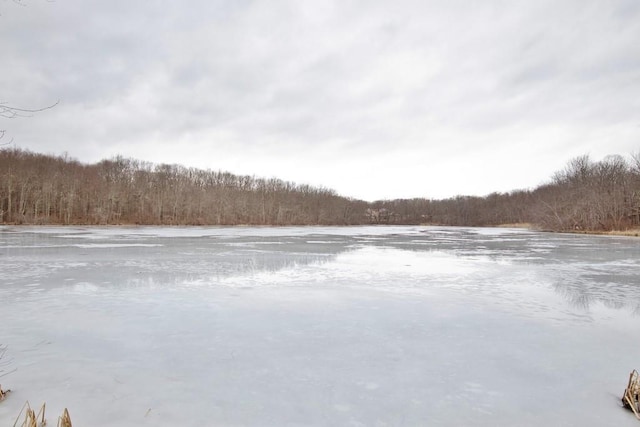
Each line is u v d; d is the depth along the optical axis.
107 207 75.12
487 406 5.47
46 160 91.81
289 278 15.58
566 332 8.88
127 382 6.13
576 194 64.56
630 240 40.59
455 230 76.69
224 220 87.19
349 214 119.94
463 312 10.55
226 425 4.90
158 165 115.62
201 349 7.62
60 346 7.75
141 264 19.14
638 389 5.52
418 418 5.13
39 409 5.28
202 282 14.55
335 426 4.91
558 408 5.44
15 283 14.05
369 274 16.77
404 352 7.55
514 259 22.97
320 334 8.59
